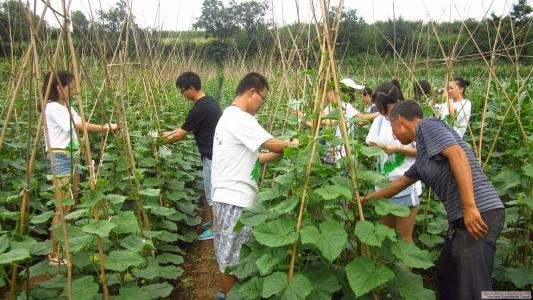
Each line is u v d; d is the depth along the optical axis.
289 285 2.63
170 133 5.48
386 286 2.83
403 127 3.23
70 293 2.64
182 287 4.55
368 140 4.24
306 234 2.61
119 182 4.98
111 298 3.09
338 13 2.97
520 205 3.90
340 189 2.72
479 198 2.94
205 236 5.62
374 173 2.95
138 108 6.66
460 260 2.96
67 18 2.89
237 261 3.60
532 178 3.67
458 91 5.63
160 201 5.19
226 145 3.52
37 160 6.09
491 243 2.92
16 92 2.98
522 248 4.06
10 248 2.81
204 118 5.33
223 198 3.55
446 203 3.06
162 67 9.40
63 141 4.51
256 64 14.02
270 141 3.41
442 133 2.93
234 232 3.57
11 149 5.91
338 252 2.53
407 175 3.25
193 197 6.38
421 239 4.41
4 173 5.92
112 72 7.60
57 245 3.22
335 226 2.66
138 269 3.70
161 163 5.75
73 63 2.94
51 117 4.46
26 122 6.57
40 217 3.00
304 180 2.90
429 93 6.04
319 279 2.80
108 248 3.34
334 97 3.14
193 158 7.36
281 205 2.85
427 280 4.36
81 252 3.07
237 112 3.50
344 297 2.87
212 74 22.30
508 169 3.96
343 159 2.91
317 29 3.10
